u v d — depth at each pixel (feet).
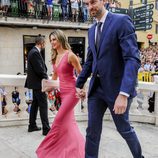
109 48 9.05
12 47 54.54
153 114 19.27
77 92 10.73
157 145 14.87
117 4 63.21
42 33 57.06
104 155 13.26
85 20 59.88
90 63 10.25
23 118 18.29
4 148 14.05
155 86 18.62
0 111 17.84
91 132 9.91
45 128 16.03
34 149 13.97
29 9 53.93
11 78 17.75
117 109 8.59
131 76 8.48
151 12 40.04
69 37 60.13
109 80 9.23
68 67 12.12
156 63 40.75
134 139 9.71
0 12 51.24
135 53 8.59
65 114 12.17
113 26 8.95
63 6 57.26
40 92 15.88
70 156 12.03
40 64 15.75
